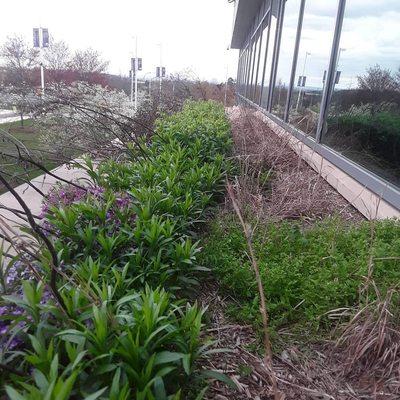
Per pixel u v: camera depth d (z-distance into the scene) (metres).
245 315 2.56
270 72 11.21
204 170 4.42
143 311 1.75
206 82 19.70
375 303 2.36
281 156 5.57
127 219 2.99
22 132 8.73
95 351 1.55
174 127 6.11
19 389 1.58
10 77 13.08
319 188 4.74
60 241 2.58
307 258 3.04
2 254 2.25
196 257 3.01
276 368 2.20
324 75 6.19
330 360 2.26
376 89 4.42
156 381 1.44
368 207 3.97
